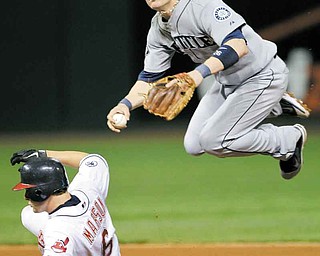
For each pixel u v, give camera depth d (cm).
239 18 2055
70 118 7025
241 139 2281
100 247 1747
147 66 2344
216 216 3522
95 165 1892
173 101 1895
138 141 6450
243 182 4488
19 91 7031
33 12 6900
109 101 6988
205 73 1930
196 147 2380
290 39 7156
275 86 2272
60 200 1706
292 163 2431
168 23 2159
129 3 6912
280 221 3366
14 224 3466
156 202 3909
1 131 7088
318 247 2839
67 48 6944
